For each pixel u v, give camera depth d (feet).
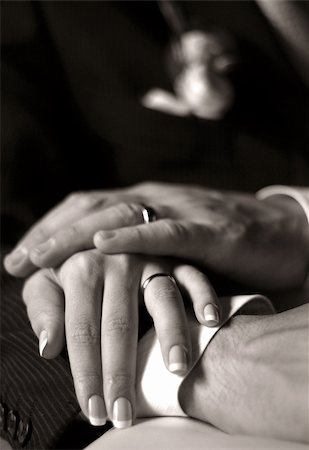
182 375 1.30
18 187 2.31
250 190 2.48
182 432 1.24
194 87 2.56
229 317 1.37
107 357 1.35
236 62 2.61
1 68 2.47
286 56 2.69
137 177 2.50
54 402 1.40
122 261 1.51
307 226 1.86
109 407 1.30
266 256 1.71
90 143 2.56
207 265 1.63
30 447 1.41
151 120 2.52
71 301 1.46
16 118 2.40
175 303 1.40
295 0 2.64
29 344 1.55
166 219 1.64
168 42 2.66
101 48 2.61
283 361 1.24
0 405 1.56
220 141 2.51
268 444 1.16
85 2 2.65
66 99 2.58
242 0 2.75
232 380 1.27
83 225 1.61
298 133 2.59
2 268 1.91
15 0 2.61
